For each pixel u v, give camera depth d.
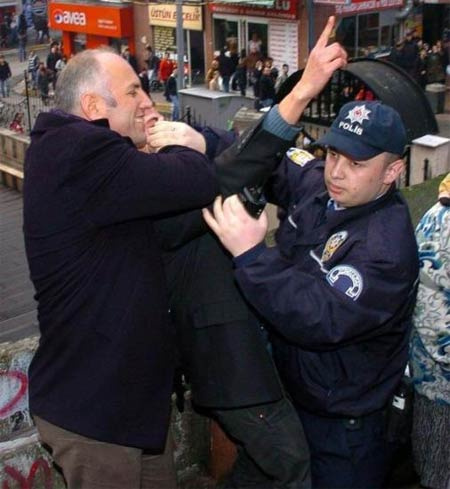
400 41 24.64
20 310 10.46
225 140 3.00
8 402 3.71
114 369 2.49
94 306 2.48
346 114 2.56
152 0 30.06
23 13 41.34
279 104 2.68
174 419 3.83
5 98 29.00
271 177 3.05
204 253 2.75
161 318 2.58
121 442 2.54
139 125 2.66
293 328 2.49
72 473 2.60
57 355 2.56
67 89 2.56
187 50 29.64
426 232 2.86
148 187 2.43
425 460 3.07
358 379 2.66
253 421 2.77
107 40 32.78
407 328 2.73
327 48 2.64
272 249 2.58
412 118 7.48
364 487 2.86
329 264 2.58
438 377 2.93
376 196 2.59
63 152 2.42
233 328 2.71
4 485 3.53
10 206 17.17
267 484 2.98
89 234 2.46
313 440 2.83
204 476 3.97
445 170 9.66
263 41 27.05
